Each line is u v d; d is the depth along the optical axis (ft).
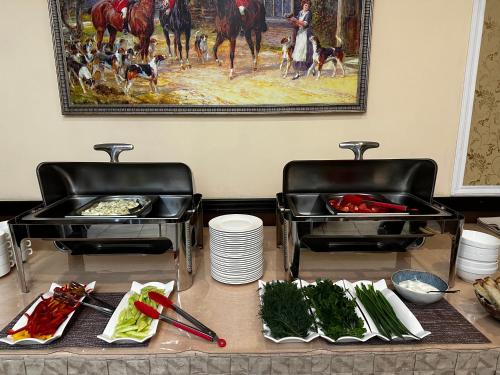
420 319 2.85
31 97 4.55
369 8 4.27
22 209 4.84
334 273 3.76
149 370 2.52
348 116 4.67
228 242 3.34
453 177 4.91
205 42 4.36
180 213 3.49
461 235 3.33
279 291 2.92
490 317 2.91
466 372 2.55
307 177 4.15
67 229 3.19
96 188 4.19
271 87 4.50
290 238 3.28
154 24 4.30
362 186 4.22
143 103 4.51
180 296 3.26
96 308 2.94
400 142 4.77
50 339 2.55
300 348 2.53
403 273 3.34
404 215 3.25
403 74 4.56
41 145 4.70
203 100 4.52
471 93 4.60
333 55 4.42
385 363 2.52
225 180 4.87
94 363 2.49
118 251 3.83
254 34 4.35
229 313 2.97
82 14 4.24
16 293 3.34
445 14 4.39
